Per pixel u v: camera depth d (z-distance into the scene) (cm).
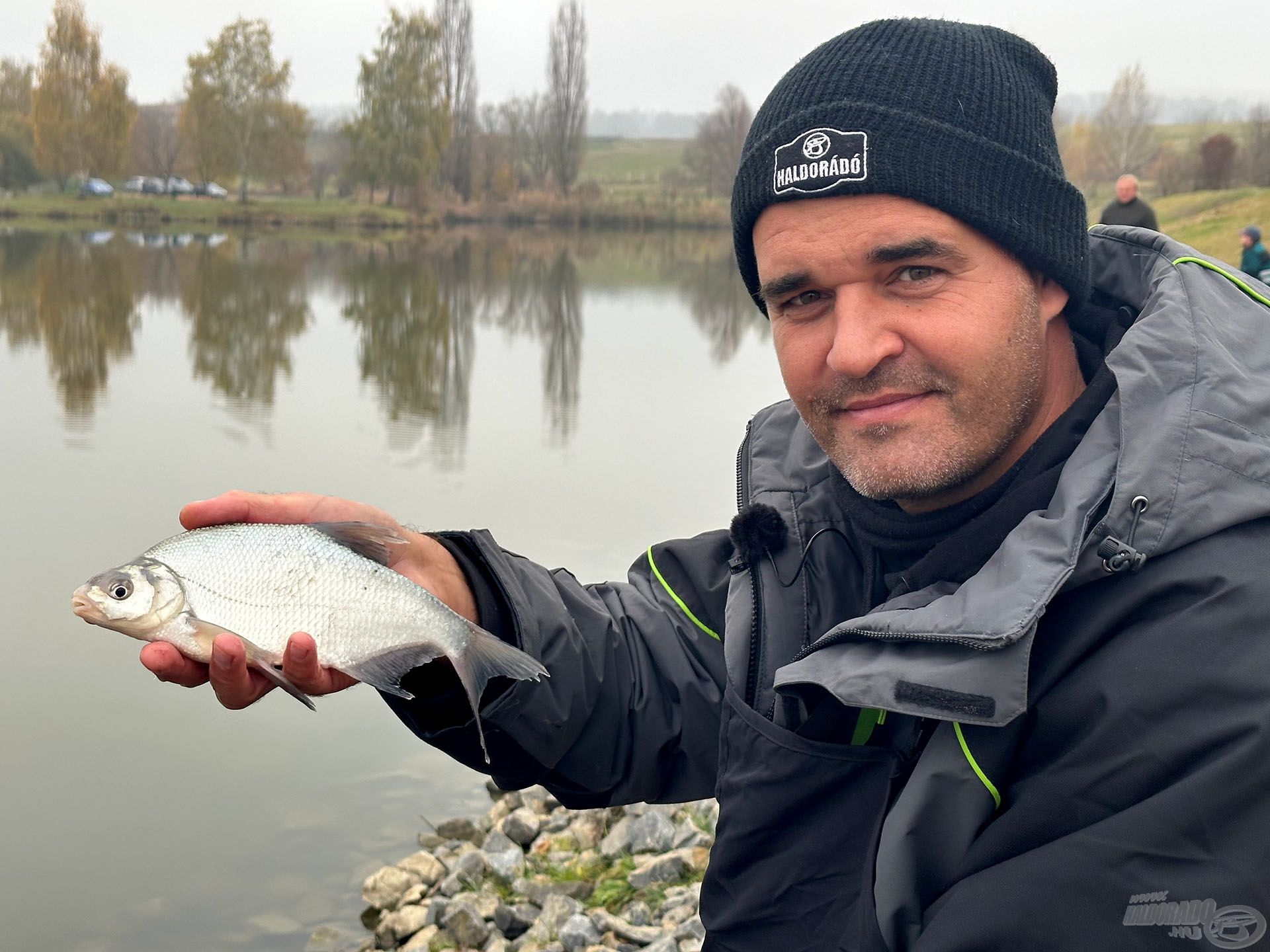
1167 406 153
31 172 6712
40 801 464
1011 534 157
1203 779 133
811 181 168
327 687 186
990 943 140
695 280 3272
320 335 1848
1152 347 159
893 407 170
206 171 6969
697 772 216
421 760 514
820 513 200
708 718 213
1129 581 148
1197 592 143
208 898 413
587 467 966
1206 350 156
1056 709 147
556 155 7494
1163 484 148
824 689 172
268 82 6944
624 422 1177
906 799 155
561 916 404
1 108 7506
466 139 7431
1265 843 131
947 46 170
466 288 2762
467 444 1048
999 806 152
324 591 189
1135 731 140
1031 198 169
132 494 859
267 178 7125
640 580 227
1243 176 4309
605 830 461
